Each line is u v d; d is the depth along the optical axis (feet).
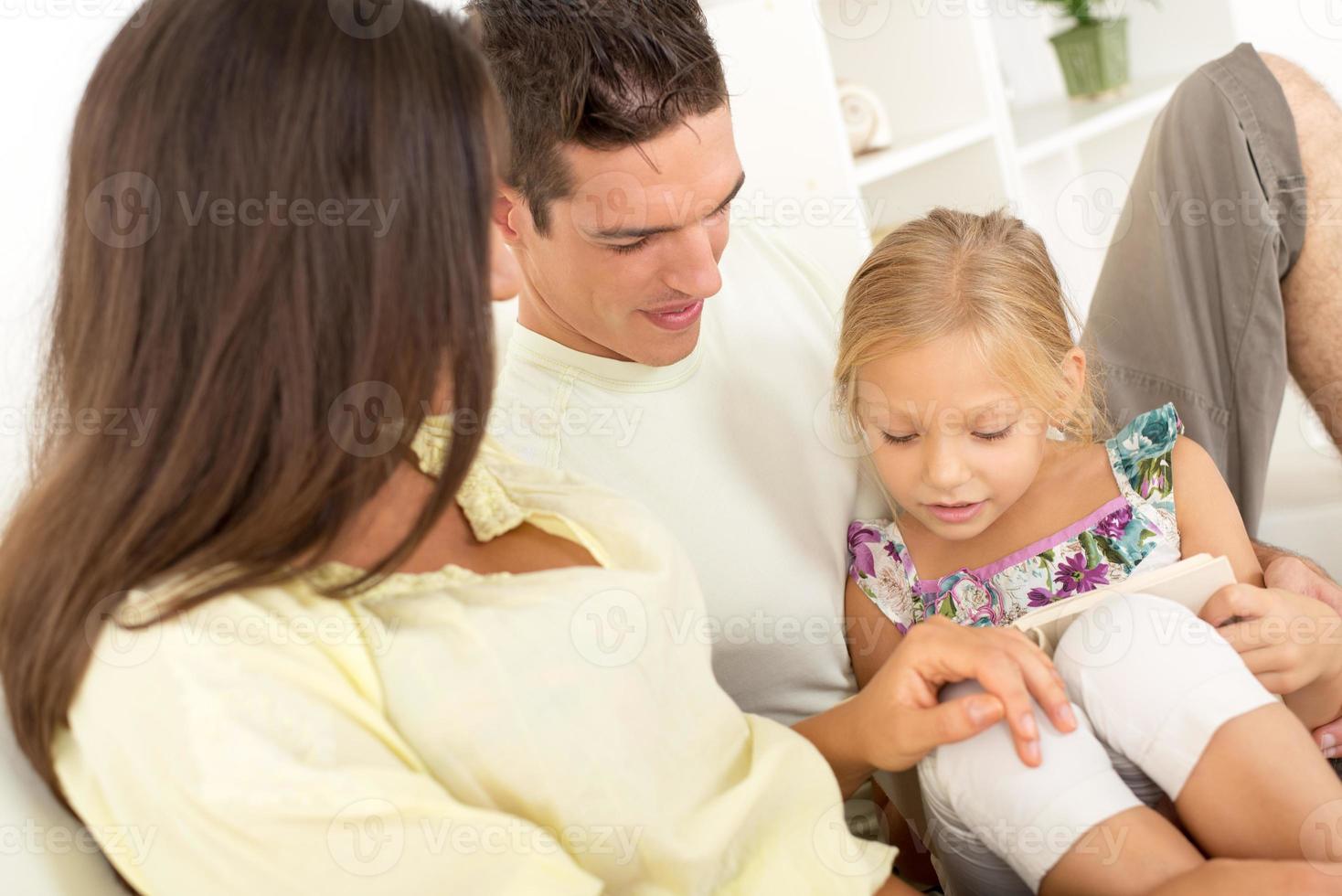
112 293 2.12
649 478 3.48
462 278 2.23
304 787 1.98
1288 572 3.48
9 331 3.28
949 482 3.42
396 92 2.13
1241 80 4.00
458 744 2.22
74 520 2.13
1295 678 3.03
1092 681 2.83
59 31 3.46
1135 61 8.61
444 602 2.29
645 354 3.43
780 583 3.52
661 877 2.36
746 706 3.55
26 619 2.13
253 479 2.14
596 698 2.31
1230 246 4.00
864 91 6.25
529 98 3.07
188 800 1.98
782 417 3.69
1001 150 6.45
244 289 2.07
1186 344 4.12
